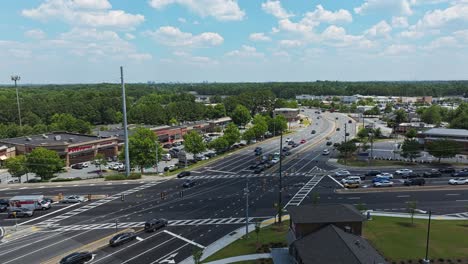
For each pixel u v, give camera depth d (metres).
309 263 36.19
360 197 76.19
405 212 66.31
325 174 98.31
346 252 36.66
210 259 48.31
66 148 119.62
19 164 95.75
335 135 171.38
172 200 77.56
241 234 57.47
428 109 191.62
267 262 46.66
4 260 49.56
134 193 83.81
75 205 75.50
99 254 50.88
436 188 82.25
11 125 154.38
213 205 73.62
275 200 75.81
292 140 159.12
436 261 45.84
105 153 134.38
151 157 106.00
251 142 156.00
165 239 56.19
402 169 101.62
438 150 105.94
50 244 55.00
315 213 45.75
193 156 128.00
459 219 62.38
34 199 71.75
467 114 154.75
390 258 46.56
